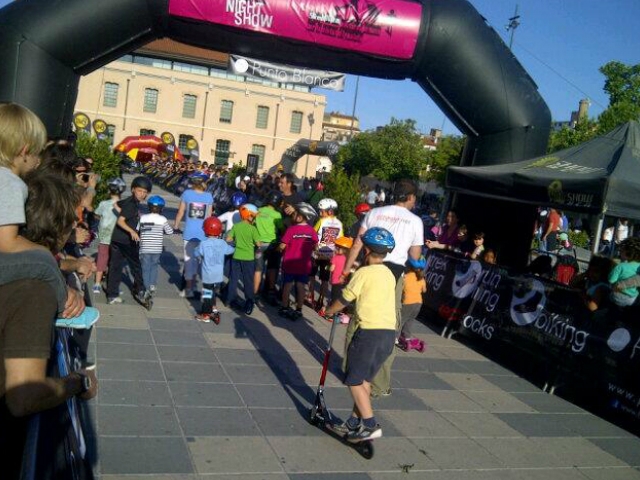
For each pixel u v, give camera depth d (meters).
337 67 8.93
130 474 3.59
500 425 5.21
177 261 10.58
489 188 7.94
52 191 2.10
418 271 7.01
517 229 9.27
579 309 6.27
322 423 4.56
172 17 8.13
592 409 5.86
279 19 8.25
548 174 7.15
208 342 6.33
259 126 47.91
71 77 8.10
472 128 9.16
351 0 8.34
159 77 45.44
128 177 31.86
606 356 5.85
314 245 7.79
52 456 1.85
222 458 3.95
